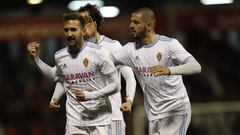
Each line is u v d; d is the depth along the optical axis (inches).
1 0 1916.8
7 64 1973.4
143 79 816.3
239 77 1815.9
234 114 1473.9
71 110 815.7
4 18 1743.4
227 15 1621.6
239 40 1971.0
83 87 804.0
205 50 1865.2
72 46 792.9
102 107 807.7
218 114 1475.1
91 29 840.9
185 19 1612.9
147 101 828.6
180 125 815.7
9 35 1571.1
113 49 839.7
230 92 1718.8
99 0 1910.7
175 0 1850.4
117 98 856.9
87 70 797.2
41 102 1732.3
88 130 809.5
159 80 802.2
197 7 1836.9
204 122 1472.7
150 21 799.1
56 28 1568.7
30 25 1571.1
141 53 807.1
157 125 821.2
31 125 1692.9
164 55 797.2
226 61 1854.1
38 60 831.1
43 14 1785.2
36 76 1925.4
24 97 1772.9
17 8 1923.0
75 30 781.3
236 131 1465.3
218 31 1776.6
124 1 1952.5
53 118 1684.3
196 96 1594.5
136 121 1453.0
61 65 810.2
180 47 792.9
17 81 1902.1
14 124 1706.4
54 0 1925.4
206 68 1722.4
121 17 1560.0
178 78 812.0
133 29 799.7
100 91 781.3
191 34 1887.3
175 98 808.3
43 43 1924.2
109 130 813.9
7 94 1813.5
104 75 794.8
